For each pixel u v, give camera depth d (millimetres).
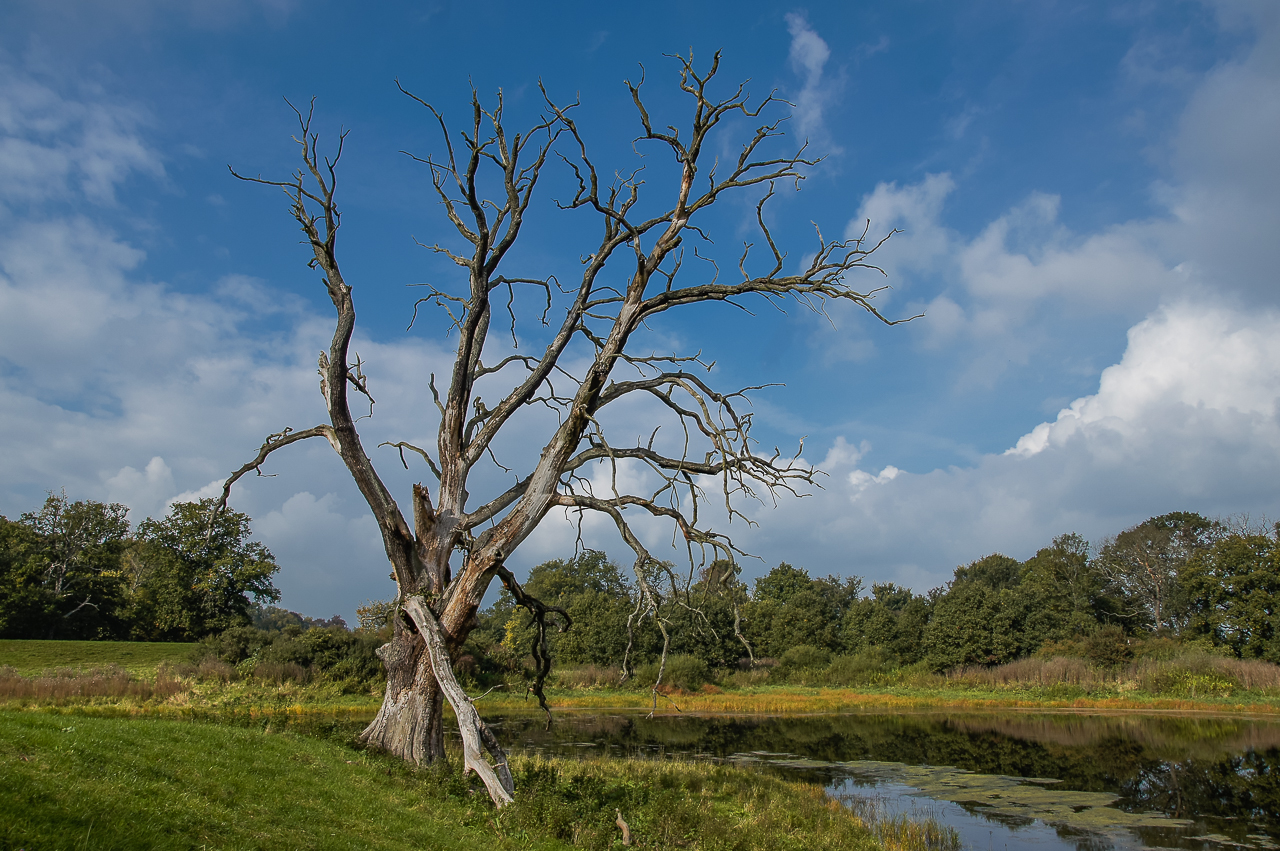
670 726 37594
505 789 13391
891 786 23703
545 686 53094
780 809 17188
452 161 18609
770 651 73625
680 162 18625
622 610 62844
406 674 16562
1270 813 20188
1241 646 60594
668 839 13086
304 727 18750
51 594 63438
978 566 107000
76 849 6254
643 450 19266
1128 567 81875
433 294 21438
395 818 10703
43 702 31953
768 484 18844
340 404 16609
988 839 17547
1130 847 17000
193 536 62844
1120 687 52188
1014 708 48469
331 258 17391
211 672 40562
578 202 18906
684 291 18625
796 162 18531
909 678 61562
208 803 8711
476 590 16719
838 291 18188
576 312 20359
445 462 18656
